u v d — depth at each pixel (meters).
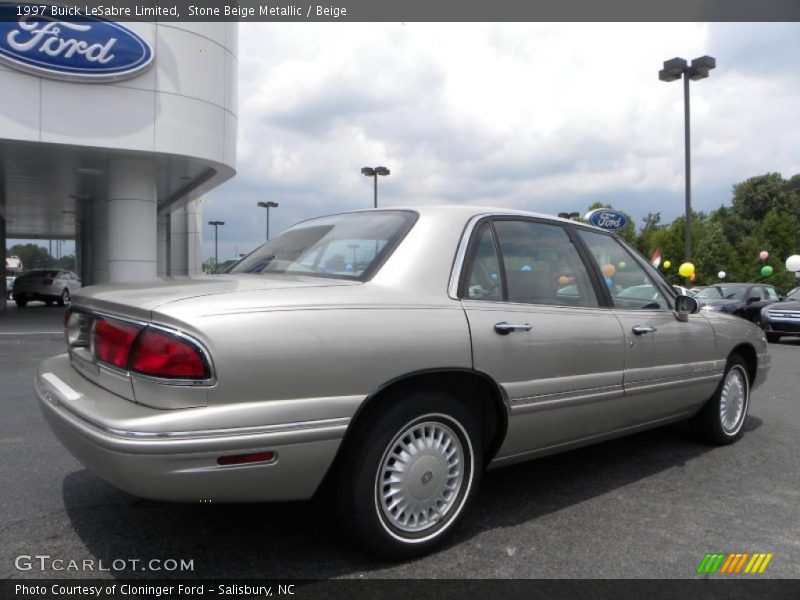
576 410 3.67
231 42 15.58
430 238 3.29
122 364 2.68
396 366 2.87
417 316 3.00
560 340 3.55
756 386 5.50
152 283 3.27
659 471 4.48
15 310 24.36
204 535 3.26
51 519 3.44
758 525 3.53
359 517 2.86
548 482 4.21
